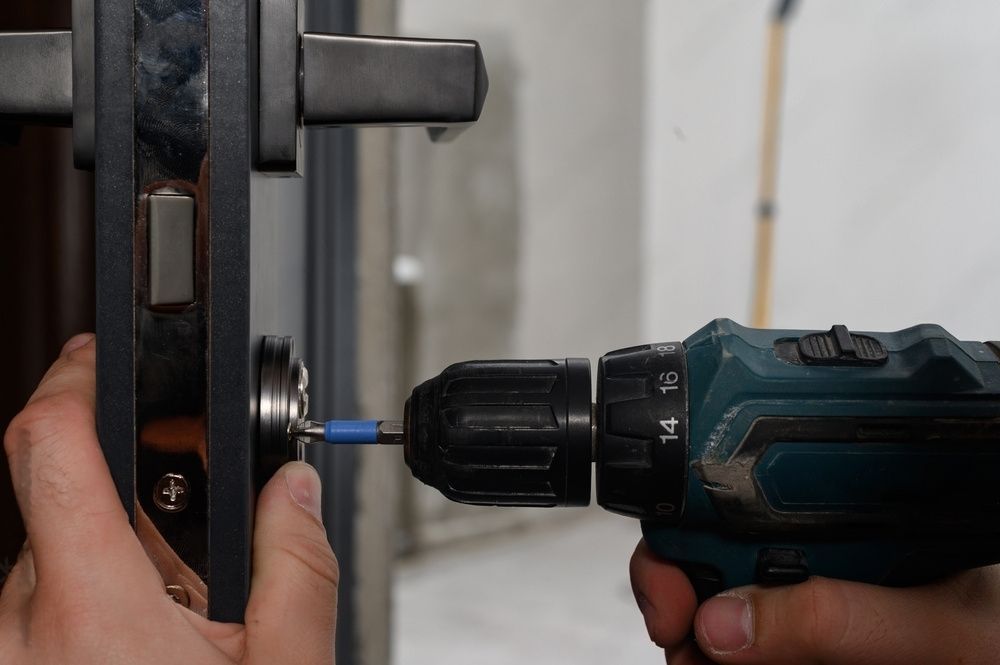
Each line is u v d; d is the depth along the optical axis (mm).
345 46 395
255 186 378
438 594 2521
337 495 969
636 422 438
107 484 358
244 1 352
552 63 2994
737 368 442
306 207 845
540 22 2939
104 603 345
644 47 3258
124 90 352
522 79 2910
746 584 473
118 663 342
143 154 354
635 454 439
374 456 1005
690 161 3174
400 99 398
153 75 353
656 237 3297
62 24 609
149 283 355
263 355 408
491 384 442
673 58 3211
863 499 446
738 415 439
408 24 2604
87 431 364
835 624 445
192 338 360
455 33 2713
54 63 389
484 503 451
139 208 355
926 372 446
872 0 2564
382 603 1021
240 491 366
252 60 365
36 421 364
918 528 451
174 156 355
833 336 462
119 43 351
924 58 2469
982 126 2365
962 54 2395
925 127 2480
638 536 3062
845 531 452
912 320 2531
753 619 461
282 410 400
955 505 449
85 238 628
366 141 969
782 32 1829
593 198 3162
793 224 2764
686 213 3195
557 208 3059
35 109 391
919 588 472
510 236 2926
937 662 460
